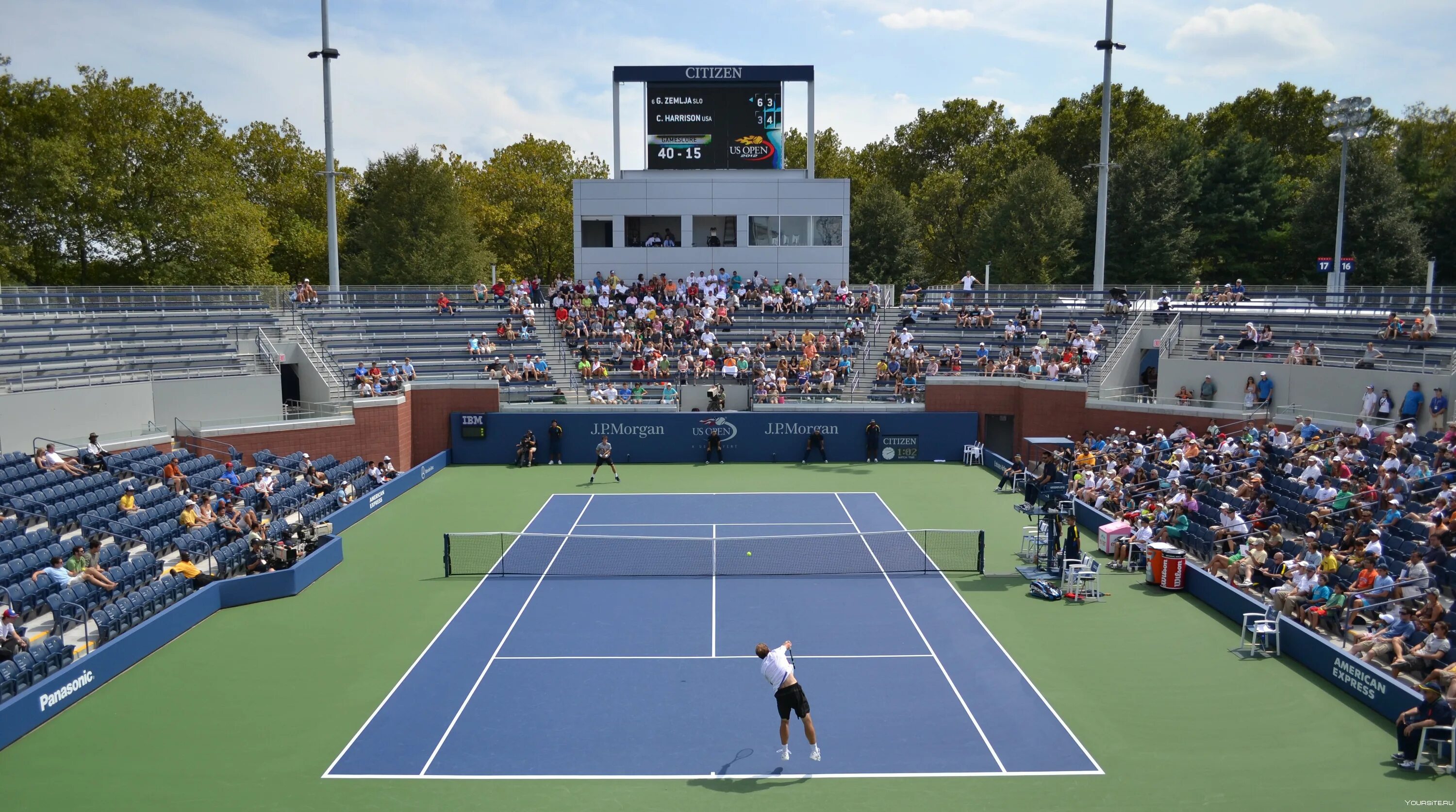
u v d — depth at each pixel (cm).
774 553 2742
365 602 2344
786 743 1546
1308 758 1530
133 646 1938
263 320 4188
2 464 2714
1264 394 3541
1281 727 1644
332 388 4034
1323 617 1969
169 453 3250
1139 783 1459
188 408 3569
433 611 2280
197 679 1873
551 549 2794
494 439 4191
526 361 4438
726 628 2161
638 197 5100
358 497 3306
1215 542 2445
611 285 5003
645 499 3488
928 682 1852
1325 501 2530
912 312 4800
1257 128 8631
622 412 4197
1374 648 1786
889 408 4212
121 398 3341
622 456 4228
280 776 1497
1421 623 1759
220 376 3656
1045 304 4844
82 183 5741
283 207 8038
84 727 1666
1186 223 7200
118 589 2184
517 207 8794
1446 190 6594
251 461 3581
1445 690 1584
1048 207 7256
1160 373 3909
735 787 1461
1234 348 3778
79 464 2897
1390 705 1641
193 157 6156
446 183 7350
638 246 5191
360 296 4694
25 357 3312
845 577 2536
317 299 4572
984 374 4266
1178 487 2761
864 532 2956
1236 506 2648
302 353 4156
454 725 1675
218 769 1518
